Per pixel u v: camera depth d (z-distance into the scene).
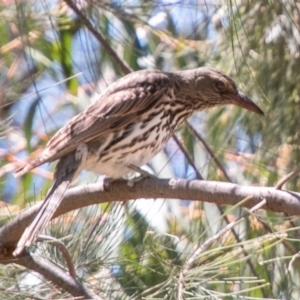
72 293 8.83
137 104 10.48
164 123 10.82
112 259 9.25
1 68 14.59
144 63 14.06
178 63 13.88
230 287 11.45
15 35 14.73
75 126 10.03
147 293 9.02
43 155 9.62
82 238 9.38
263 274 11.82
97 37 11.59
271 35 11.00
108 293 9.02
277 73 11.36
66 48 13.82
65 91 15.55
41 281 9.14
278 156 11.90
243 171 12.65
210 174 12.59
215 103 11.38
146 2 12.10
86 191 9.19
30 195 14.43
